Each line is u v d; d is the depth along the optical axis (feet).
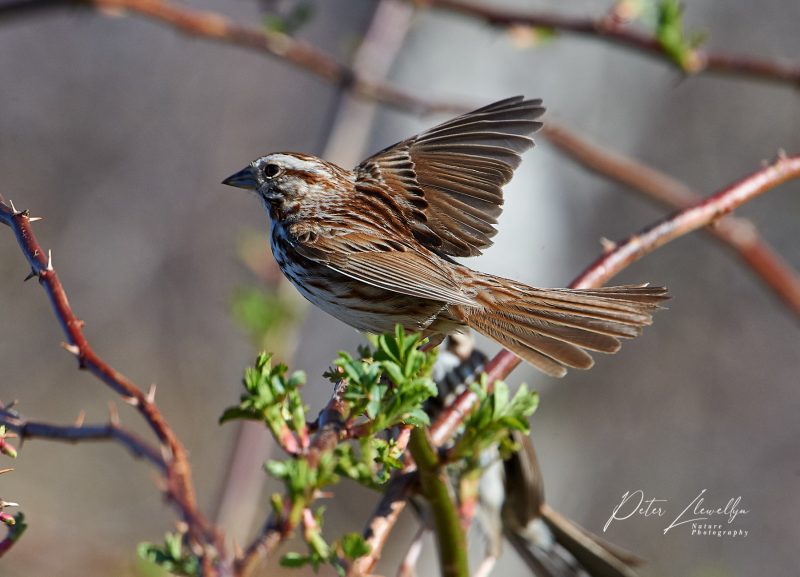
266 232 57.41
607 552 24.54
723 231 31.68
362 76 34.53
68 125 59.52
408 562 20.40
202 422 54.85
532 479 24.13
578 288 20.20
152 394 13.88
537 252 41.47
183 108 60.85
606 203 46.37
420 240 21.57
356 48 37.29
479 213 21.22
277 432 14.24
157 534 49.26
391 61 39.78
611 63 45.73
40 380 54.70
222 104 61.11
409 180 21.72
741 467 49.16
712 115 53.26
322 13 57.26
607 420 49.11
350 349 44.39
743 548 47.55
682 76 29.96
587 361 19.21
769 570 47.32
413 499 20.85
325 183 22.44
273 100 61.46
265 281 34.32
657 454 49.11
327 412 14.75
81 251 57.31
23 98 59.67
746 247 31.32
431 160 21.65
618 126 47.01
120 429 14.03
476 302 20.40
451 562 17.42
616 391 49.85
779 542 47.96
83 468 51.90
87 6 31.73
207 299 57.41
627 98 46.73
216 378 55.98
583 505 47.32
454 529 17.26
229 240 58.29
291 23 34.04
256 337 32.24
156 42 61.77
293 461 13.26
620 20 30.30
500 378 19.35
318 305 22.40
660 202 35.14
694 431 49.98
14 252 56.13
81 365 14.03
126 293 57.11
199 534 12.31
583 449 47.65
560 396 46.96
